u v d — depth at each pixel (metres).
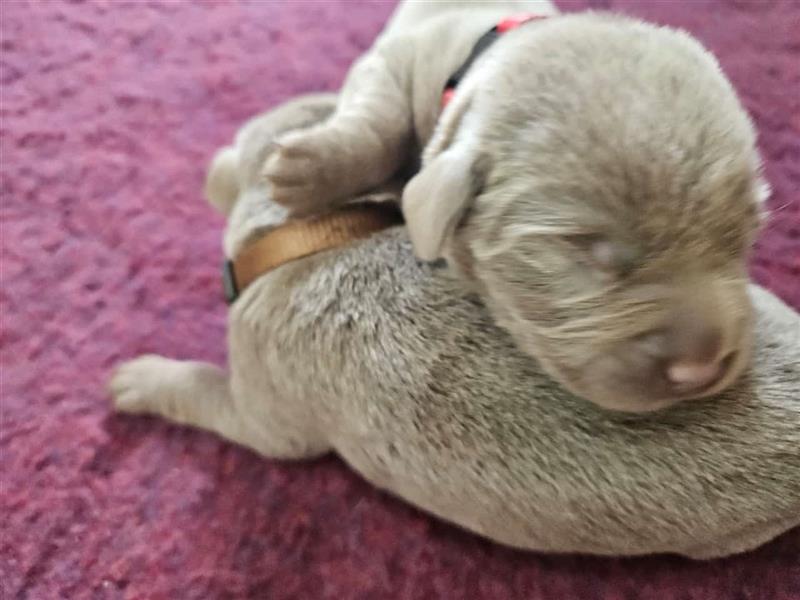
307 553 0.20
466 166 0.14
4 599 0.19
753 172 0.14
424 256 0.14
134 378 0.22
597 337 0.14
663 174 0.13
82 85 0.28
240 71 0.28
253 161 0.20
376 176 0.19
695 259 0.13
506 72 0.15
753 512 0.16
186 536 0.20
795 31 0.27
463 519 0.18
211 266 0.24
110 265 0.24
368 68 0.20
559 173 0.13
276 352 0.18
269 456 0.21
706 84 0.14
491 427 0.16
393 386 0.17
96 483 0.21
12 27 0.29
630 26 0.15
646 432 0.16
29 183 0.26
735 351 0.13
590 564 0.19
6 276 0.24
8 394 0.22
